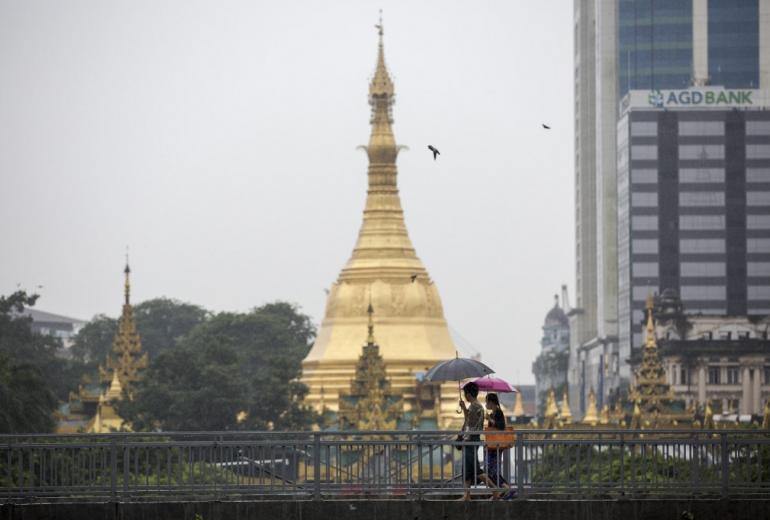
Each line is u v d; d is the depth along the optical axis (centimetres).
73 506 11650
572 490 11856
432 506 11538
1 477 14150
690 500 11625
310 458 12988
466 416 12188
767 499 11669
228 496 11988
